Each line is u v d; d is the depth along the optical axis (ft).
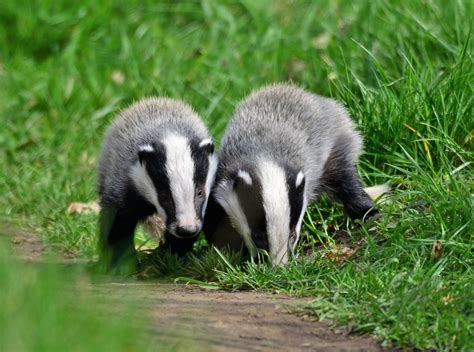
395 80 55.67
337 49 61.36
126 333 29.04
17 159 62.75
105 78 68.23
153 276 46.21
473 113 50.88
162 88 65.31
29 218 57.31
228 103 61.57
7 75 69.26
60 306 29.89
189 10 74.79
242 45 68.13
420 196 46.65
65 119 64.95
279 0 72.74
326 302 36.24
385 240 44.83
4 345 26.53
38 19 74.28
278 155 46.93
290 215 44.16
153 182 46.80
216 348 31.73
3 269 32.50
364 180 51.90
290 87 52.31
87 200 58.34
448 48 55.83
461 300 35.40
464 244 41.04
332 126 50.70
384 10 61.87
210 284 42.01
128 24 73.87
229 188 46.11
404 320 34.04
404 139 51.24
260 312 36.11
